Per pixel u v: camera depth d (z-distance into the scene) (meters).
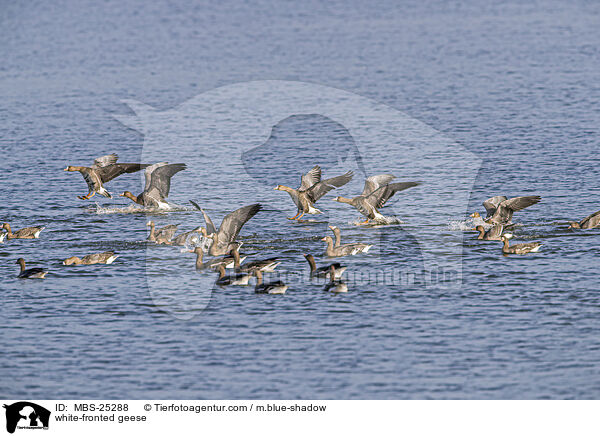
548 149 61.53
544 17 126.81
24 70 99.25
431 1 145.50
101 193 50.12
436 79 88.69
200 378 30.56
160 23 132.00
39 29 129.00
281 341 33.03
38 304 36.62
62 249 43.41
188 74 94.50
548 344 32.34
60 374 30.98
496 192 52.03
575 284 37.62
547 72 90.25
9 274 40.00
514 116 72.12
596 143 62.72
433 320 34.53
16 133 71.19
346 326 34.16
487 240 43.47
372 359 31.52
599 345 32.16
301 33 119.81
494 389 29.44
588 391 29.19
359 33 118.69
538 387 29.50
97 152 65.06
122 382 30.41
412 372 30.59
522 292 36.97
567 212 47.88
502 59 98.06
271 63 99.56
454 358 31.48
